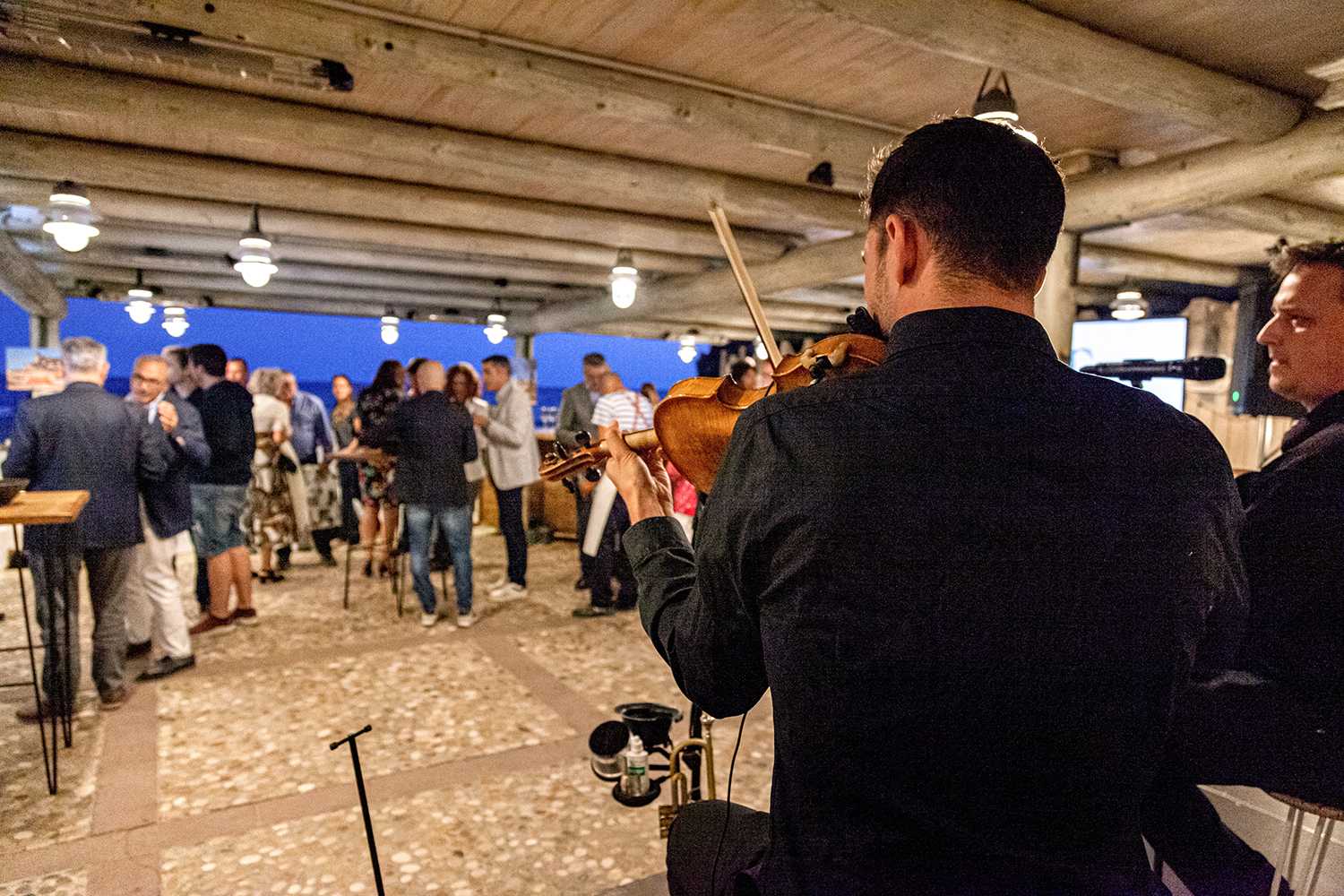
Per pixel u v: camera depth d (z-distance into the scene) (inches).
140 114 157.6
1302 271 57.2
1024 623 28.6
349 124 175.8
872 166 36.6
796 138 171.2
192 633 189.9
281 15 122.6
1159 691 30.1
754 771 122.7
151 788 117.8
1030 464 29.5
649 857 102.1
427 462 193.8
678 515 174.6
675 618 37.3
